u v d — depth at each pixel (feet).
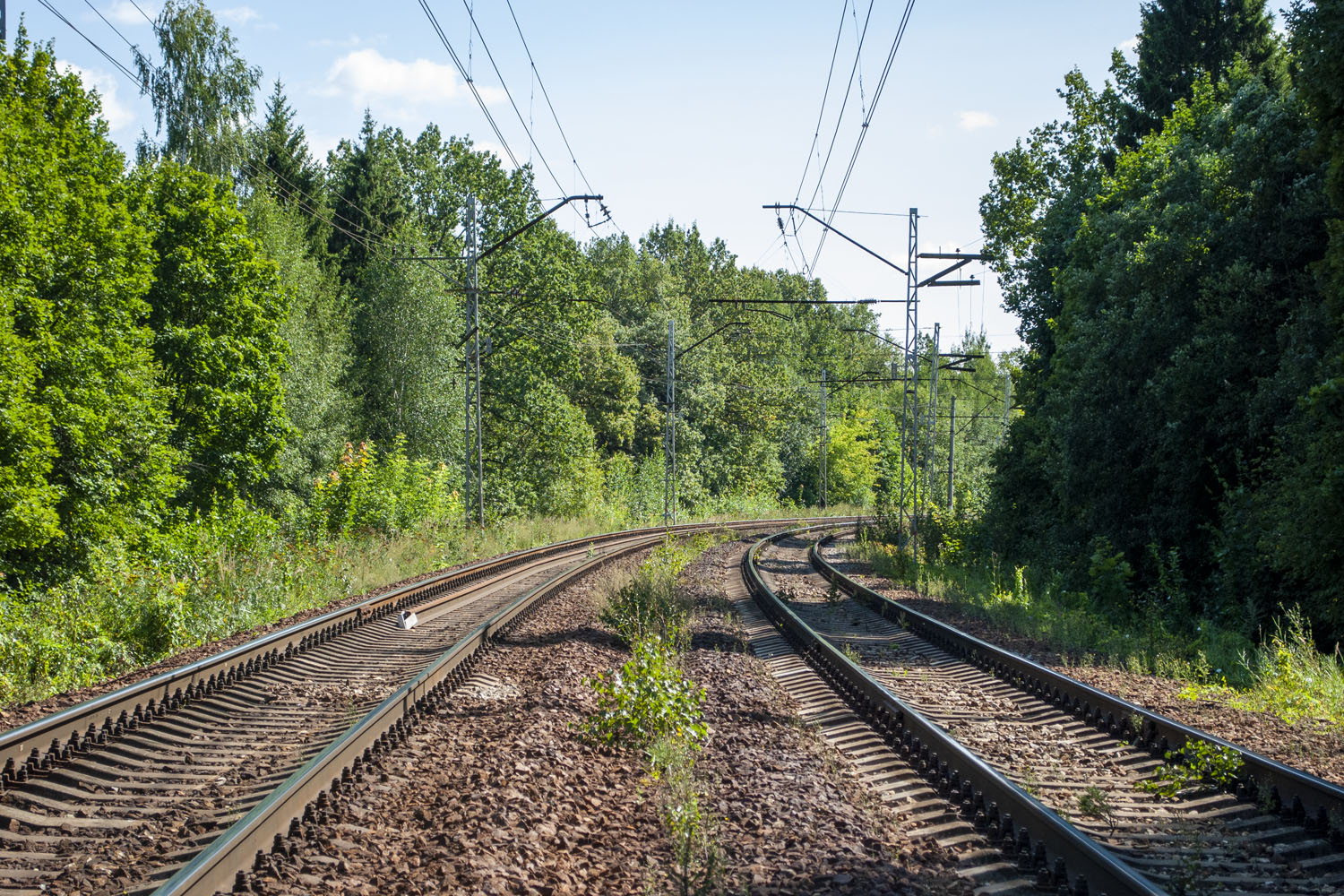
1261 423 56.65
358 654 42.29
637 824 21.53
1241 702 34.63
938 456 267.80
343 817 20.47
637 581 60.29
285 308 100.01
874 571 96.68
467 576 73.87
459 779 23.34
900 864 18.99
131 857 18.49
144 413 77.56
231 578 54.85
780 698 35.73
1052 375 95.30
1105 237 79.87
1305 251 60.70
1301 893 17.88
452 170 204.85
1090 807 22.39
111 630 44.55
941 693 36.73
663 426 211.82
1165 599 64.90
